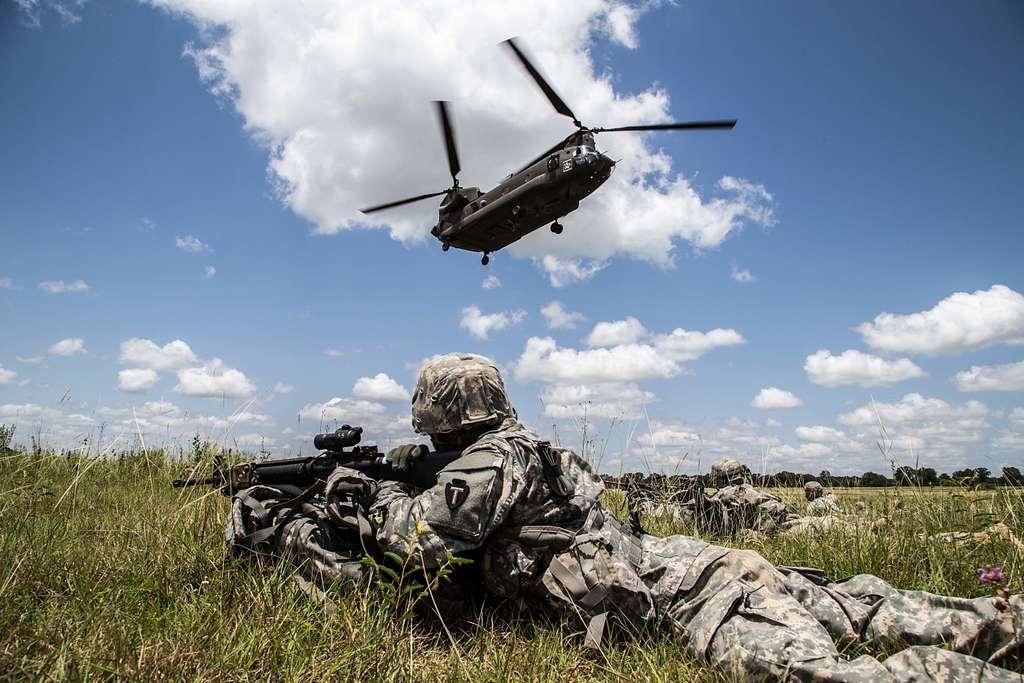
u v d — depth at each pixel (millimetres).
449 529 2945
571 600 2963
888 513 5410
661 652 2781
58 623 2662
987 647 2633
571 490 3332
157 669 2301
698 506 7078
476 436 3471
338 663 2486
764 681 2453
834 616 2922
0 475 5508
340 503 3367
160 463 7348
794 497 7570
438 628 3219
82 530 4121
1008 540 4332
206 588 3148
